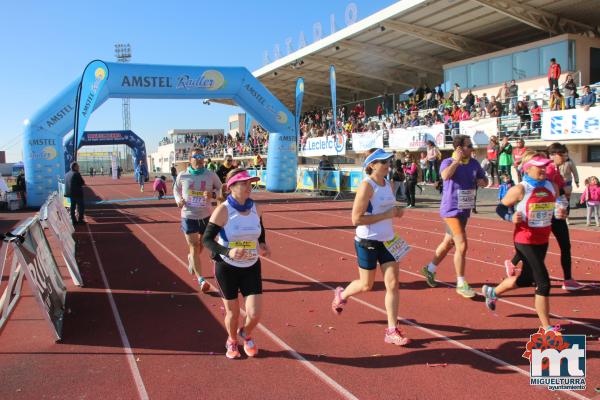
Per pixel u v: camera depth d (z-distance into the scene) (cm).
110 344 482
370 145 2505
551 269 740
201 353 455
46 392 385
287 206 1833
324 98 3981
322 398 366
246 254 414
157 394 378
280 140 2267
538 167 447
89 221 1513
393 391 373
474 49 2453
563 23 2069
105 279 746
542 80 2136
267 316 559
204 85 1948
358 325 521
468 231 1134
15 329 532
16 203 1908
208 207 666
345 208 1717
